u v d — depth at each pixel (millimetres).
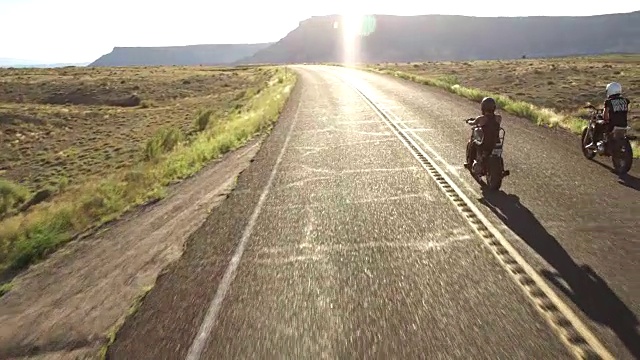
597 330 3676
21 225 8188
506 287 4426
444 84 28703
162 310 4371
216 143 14234
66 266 5957
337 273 4926
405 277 4734
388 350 3533
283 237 6074
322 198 7723
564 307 4027
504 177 8391
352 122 16094
